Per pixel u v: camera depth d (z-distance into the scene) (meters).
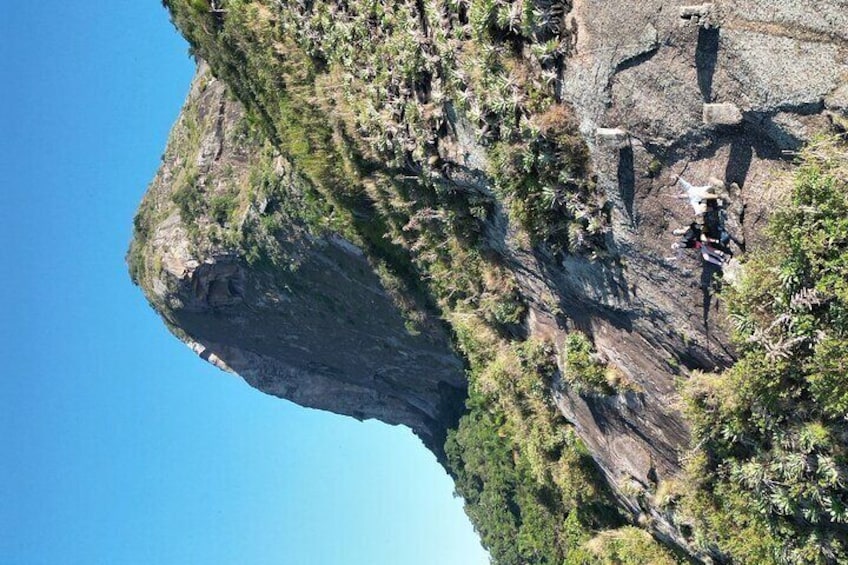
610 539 29.17
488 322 30.52
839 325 12.68
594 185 17.84
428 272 33.66
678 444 21.19
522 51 18.56
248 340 87.50
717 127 14.56
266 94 38.00
